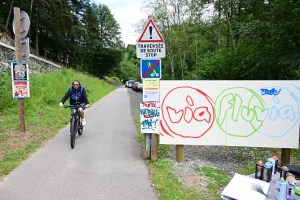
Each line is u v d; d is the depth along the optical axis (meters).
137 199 3.20
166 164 4.45
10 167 4.05
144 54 4.59
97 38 49.28
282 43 8.86
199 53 29.39
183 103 4.70
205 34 23.16
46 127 6.82
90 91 18.53
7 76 9.31
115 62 52.03
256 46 10.63
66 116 8.55
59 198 3.17
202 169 4.38
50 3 24.78
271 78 9.94
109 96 20.89
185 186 3.65
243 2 14.00
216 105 4.71
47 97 9.88
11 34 22.55
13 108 7.77
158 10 23.69
